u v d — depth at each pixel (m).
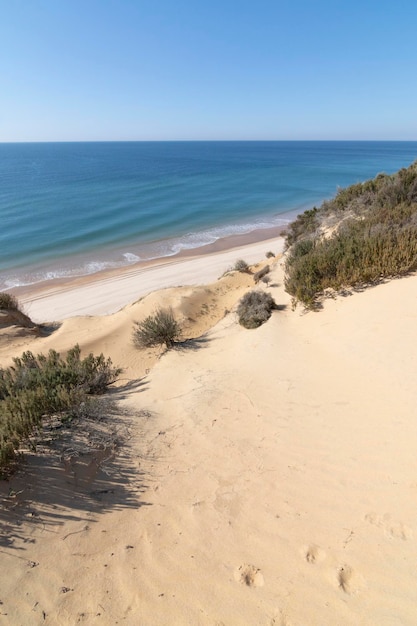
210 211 40.53
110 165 104.88
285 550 2.78
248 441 4.12
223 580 2.62
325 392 4.78
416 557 2.53
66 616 2.44
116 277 22.22
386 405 4.17
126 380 7.49
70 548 2.91
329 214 14.73
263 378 5.53
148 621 2.39
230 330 8.69
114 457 3.92
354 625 2.22
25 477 3.47
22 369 5.82
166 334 9.17
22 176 76.00
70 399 4.63
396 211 9.73
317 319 7.11
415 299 6.16
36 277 22.47
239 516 3.14
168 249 27.77
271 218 37.97
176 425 4.62
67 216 37.41
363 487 3.20
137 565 2.79
